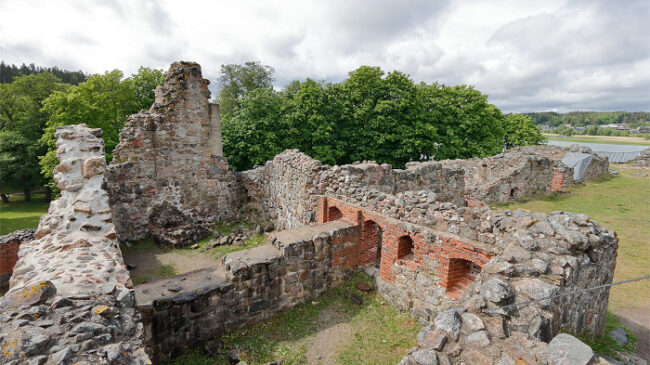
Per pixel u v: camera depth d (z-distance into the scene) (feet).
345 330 25.03
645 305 25.12
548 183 65.77
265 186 54.39
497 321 12.92
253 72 117.19
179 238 43.37
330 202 37.37
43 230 19.43
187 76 48.75
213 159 52.34
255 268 24.84
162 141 47.60
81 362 9.82
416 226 26.05
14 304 11.41
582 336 18.15
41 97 111.24
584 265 17.57
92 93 76.33
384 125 80.84
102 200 21.83
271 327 25.32
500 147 104.83
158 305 20.77
